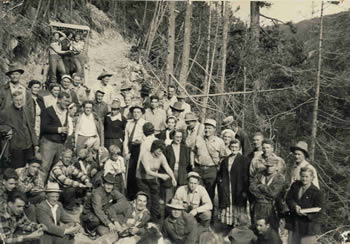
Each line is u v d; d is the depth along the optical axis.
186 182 8.25
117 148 8.07
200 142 8.48
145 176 7.89
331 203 16.02
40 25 12.99
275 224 7.65
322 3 18.33
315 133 17.11
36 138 7.90
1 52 11.12
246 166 7.92
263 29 19.45
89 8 16.84
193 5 19.03
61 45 11.09
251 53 18.05
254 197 7.83
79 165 8.10
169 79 14.71
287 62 18.78
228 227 8.00
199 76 17.89
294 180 8.04
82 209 7.99
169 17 14.84
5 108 7.65
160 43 17.78
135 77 14.71
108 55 15.45
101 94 9.35
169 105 10.40
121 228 7.39
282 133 17.52
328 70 18.91
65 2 15.30
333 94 18.56
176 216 7.63
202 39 17.19
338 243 13.49
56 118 8.21
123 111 10.09
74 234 7.04
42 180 7.86
